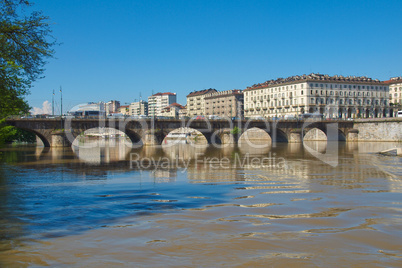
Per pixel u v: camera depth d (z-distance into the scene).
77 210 19.47
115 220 17.34
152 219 17.52
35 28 26.00
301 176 34.75
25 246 13.59
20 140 118.88
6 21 24.83
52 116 86.44
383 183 30.05
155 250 13.23
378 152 69.12
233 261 12.21
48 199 22.77
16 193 25.16
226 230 15.69
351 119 126.38
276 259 12.39
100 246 13.62
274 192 25.58
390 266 11.85
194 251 13.12
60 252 12.99
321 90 159.88
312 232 15.42
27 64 26.69
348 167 43.09
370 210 19.61
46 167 44.00
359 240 14.39
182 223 16.80
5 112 31.72
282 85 169.00
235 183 30.14
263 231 15.55
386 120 114.44
